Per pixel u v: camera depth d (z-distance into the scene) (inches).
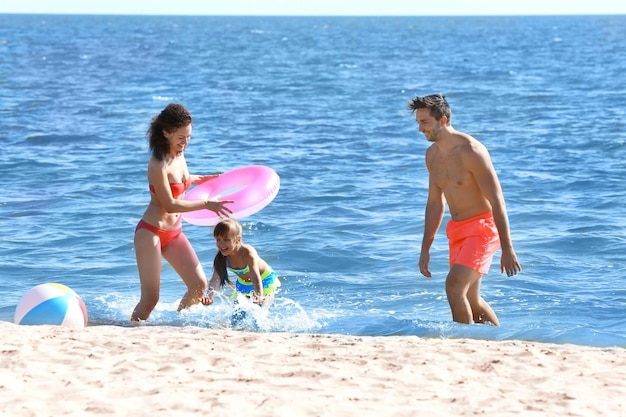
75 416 300.2
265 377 349.7
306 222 794.2
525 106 1963.6
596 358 388.5
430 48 5398.6
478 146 469.7
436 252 681.0
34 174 1055.0
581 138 1379.2
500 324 490.9
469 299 485.7
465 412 308.3
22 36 7135.8
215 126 1579.7
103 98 2135.8
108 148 1282.0
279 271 629.9
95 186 978.7
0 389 327.3
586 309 528.7
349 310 536.7
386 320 490.9
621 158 1176.2
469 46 5708.7
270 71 3248.0
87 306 537.6
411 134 1473.9
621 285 583.2
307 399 319.3
